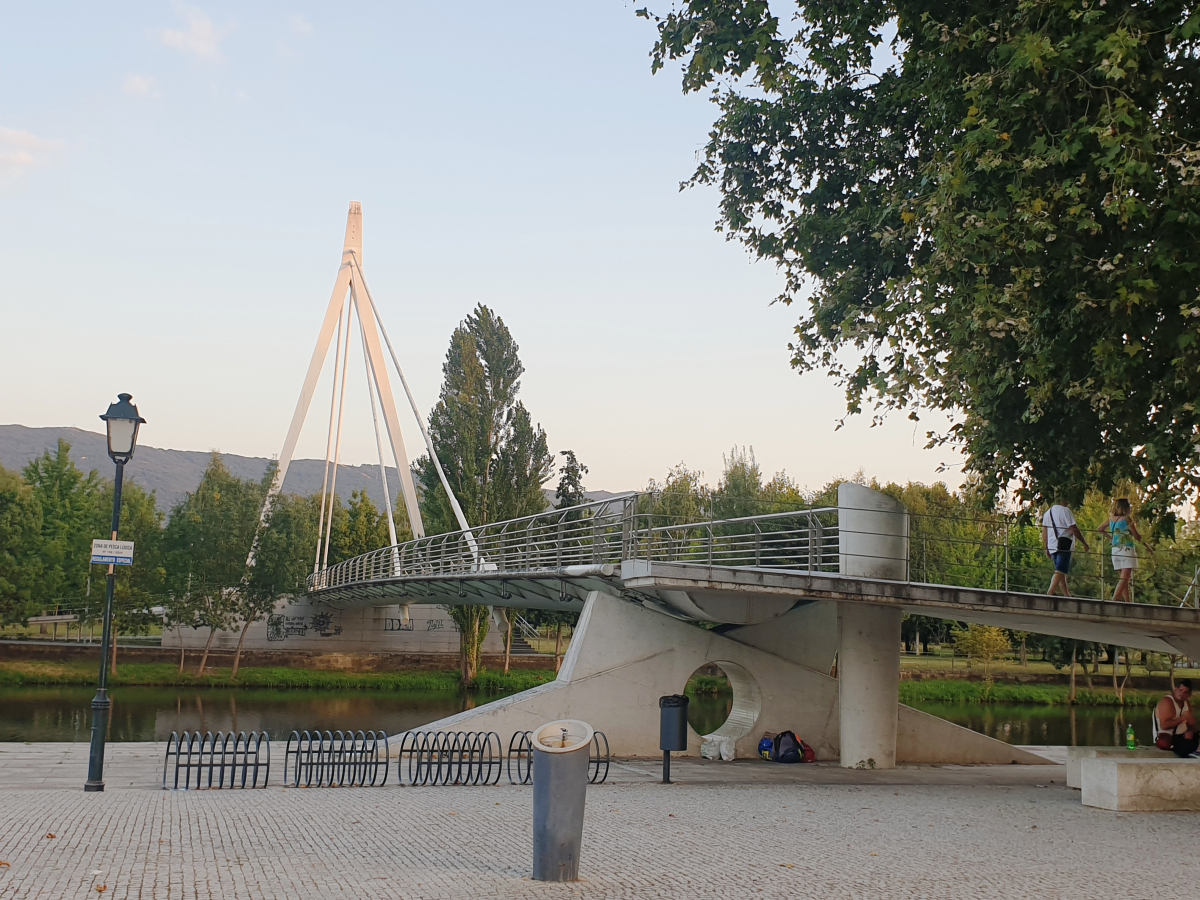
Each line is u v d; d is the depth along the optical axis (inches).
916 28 671.8
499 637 2669.8
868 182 822.5
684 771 735.1
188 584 2380.7
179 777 621.6
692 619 909.8
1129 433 586.9
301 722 1606.8
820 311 796.6
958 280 606.2
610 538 1032.2
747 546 831.1
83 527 2760.8
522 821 445.4
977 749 925.2
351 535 3152.1
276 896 278.5
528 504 2338.8
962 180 565.6
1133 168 483.5
